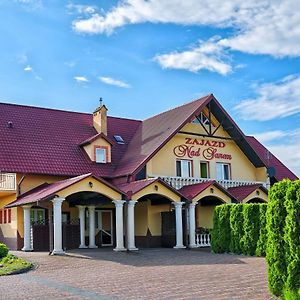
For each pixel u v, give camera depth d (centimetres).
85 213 2973
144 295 1225
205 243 2847
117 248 2542
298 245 1084
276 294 1157
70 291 1303
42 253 2431
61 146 3134
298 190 1092
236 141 3475
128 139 3516
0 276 1653
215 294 1218
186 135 3266
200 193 2847
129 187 2788
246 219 2319
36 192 2677
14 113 3275
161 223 3000
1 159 2805
